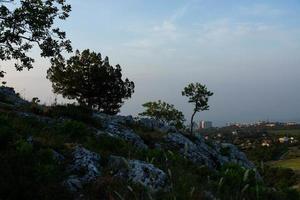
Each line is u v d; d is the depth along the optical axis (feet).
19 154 44.70
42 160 45.88
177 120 241.55
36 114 78.18
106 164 49.03
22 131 56.59
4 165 41.57
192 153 95.25
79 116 81.97
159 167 52.01
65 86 184.44
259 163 44.42
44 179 41.37
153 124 116.88
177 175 49.19
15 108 79.46
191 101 179.93
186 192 42.91
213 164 100.32
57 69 185.26
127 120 108.37
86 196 41.09
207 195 44.19
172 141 97.30
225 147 125.70
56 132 63.00
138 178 44.68
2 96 94.32
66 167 46.47
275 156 514.27
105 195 41.42
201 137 125.49
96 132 69.26
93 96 187.32
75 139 61.67
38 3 97.96
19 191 38.22
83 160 47.75
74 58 186.60
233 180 50.52
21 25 96.12
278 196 53.36
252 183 52.08
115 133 83.56
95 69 184.24
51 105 91.61
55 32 101.91
